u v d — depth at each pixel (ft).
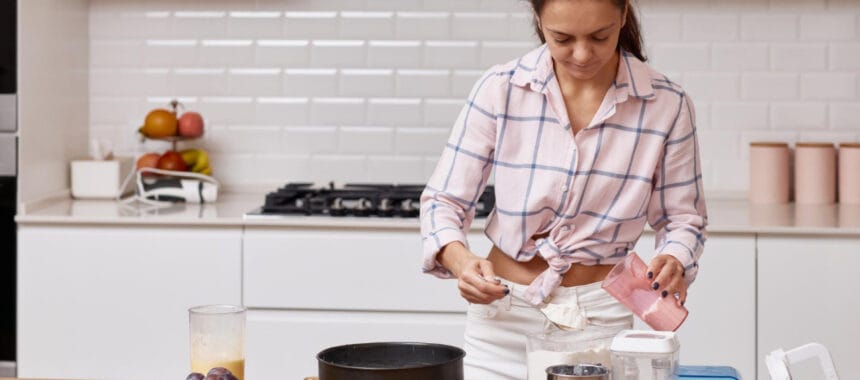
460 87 12.64
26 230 10.75
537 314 6.27
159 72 12.81
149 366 10.77
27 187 11.07
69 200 11.99
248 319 10.62
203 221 10.55
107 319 10.75
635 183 6.08
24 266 10.76
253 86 12.78
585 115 6.06
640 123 6.04
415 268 10.52
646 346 4.33
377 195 11.26
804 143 12.03
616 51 6.08
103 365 10.79
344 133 12.76
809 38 12.37
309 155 12.81
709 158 12.55
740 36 12.42
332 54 12.70
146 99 12.84
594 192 6.09
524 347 6.31
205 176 12.11
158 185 11.89
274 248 10.58
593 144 6.04
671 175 6.17
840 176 11.97
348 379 4.38
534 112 6.08
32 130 11.18
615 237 6.17
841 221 10.44
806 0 12.32
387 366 4.85
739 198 12.50
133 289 10.70
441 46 12.60
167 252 10.64
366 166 12.78
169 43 12.78
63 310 10.77
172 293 10.68
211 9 12.73
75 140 12.42
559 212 6.14
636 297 5.42
